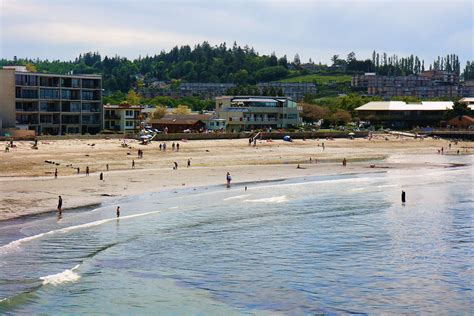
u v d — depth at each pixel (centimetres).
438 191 11744
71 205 8956
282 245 7069
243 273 5925
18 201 9012
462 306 5138
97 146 16450
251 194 10712
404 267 6247
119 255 6391
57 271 5719
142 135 18488
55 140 16850
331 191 11400
